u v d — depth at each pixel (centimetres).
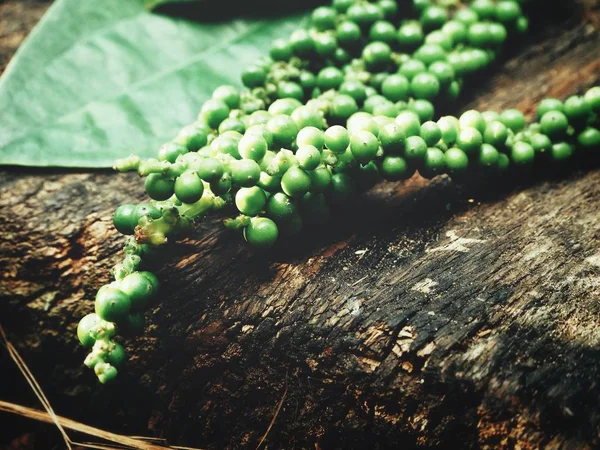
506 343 10
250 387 12
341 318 11
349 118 13
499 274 11
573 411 9
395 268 12
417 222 13
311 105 13
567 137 14
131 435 14
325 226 13
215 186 11
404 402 10
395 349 11
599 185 13
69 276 13
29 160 14
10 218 14
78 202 14
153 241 11
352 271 12
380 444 11
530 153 13
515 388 10
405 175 12
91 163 14
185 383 13
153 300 12
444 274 12
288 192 11
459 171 12
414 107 14
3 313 14
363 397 11
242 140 11
